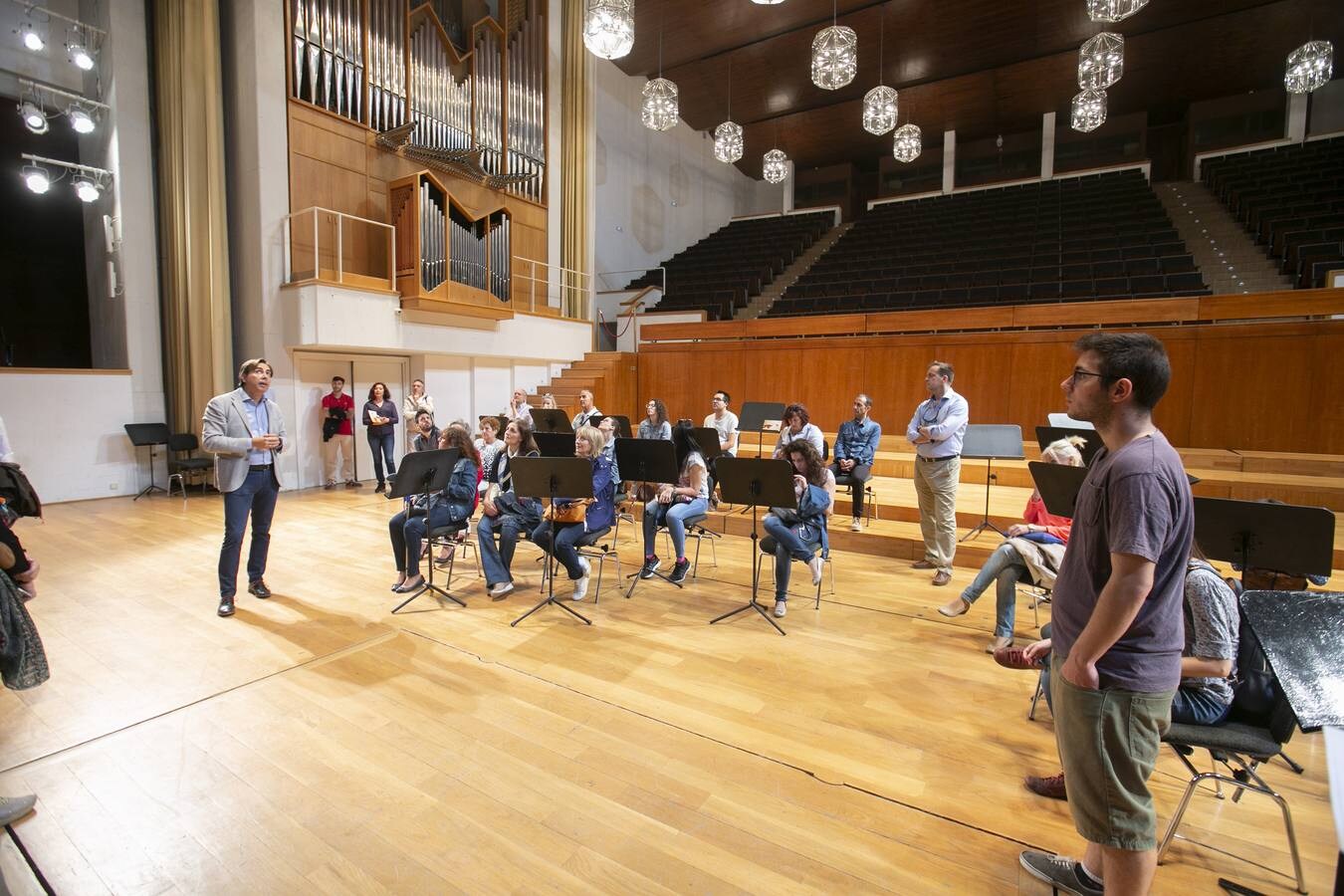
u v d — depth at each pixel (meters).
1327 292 6.02
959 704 2.73
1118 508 1.27
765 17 10.66
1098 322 6.92
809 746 2.40
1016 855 1.85
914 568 4.75
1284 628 1.50
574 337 10.44
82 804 2.01
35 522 5.80
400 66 8.03
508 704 2.68
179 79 6.66
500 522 4.09
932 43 11.38
